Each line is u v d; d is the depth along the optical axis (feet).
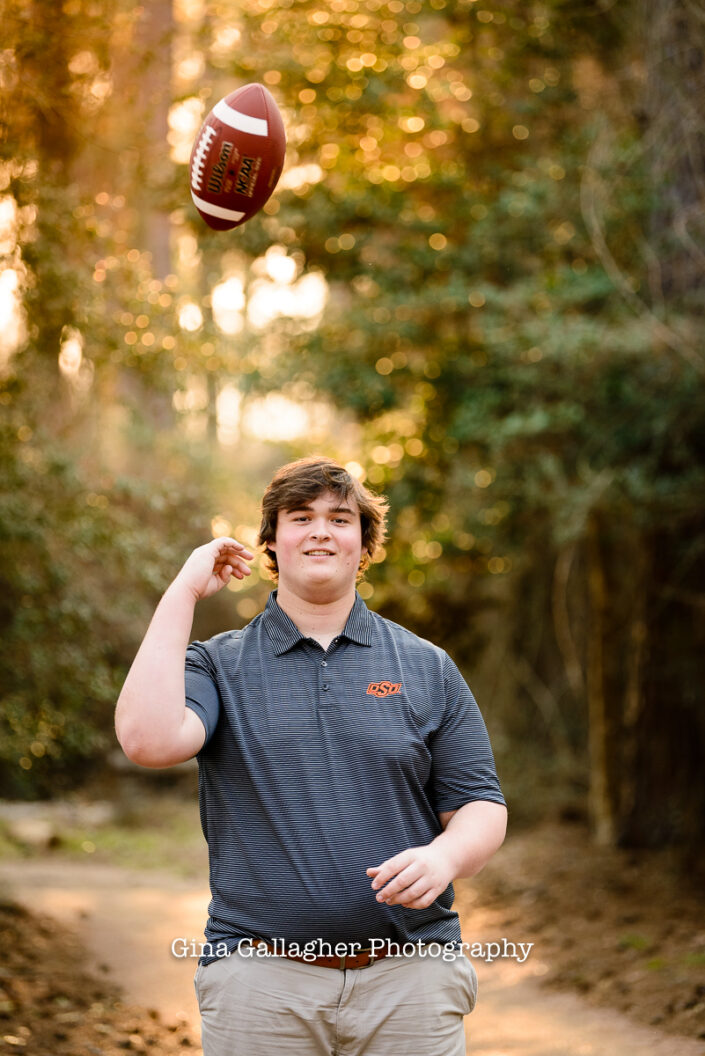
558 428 27.96
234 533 29.40
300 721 8.72
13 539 21.35
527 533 34.27
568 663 40.65
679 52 26.89
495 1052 18.06
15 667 22.61
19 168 19.58
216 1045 8.60
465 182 31.73
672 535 31.48
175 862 39.14
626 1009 20.29
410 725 8.80
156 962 22.81
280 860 8.54
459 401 31.42
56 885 31.07
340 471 9.27
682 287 27.63
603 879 30.91
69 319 20.79
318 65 27.32
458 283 29.89
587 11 29.45
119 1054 16.58
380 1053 8.53
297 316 32.55
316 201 30.40
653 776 32.81
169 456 35.27
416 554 36.27
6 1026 17.04
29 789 26.78
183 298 23.03
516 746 42.68
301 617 9.16
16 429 21.53
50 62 19.77
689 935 24.91
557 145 31.27
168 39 23.24
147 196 27.09
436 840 8.48
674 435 27.96
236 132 12.34
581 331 26.16
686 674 31.81
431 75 29.66
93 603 23.70
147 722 8.29
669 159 27.76
